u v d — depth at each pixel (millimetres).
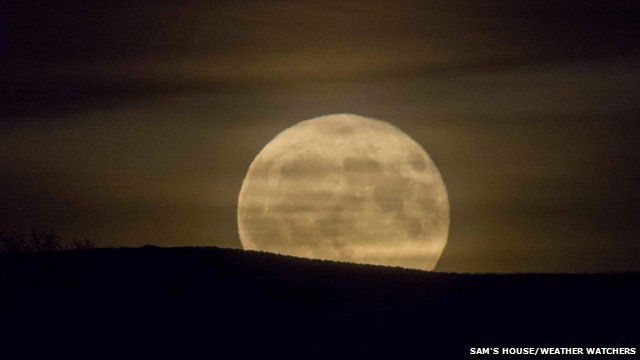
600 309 109750
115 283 114812
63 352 96750
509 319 106312
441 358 93688
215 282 116625
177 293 112812
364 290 118312
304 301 112875
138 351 97062
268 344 98625
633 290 117875
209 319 106000
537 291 117688
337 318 106875
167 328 103250
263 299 112562
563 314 107438
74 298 110438
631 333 100625
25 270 118438
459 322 105125
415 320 106000
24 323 103875
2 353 96500
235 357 95188
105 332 102000
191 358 95312
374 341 98750
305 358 94625
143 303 109562
